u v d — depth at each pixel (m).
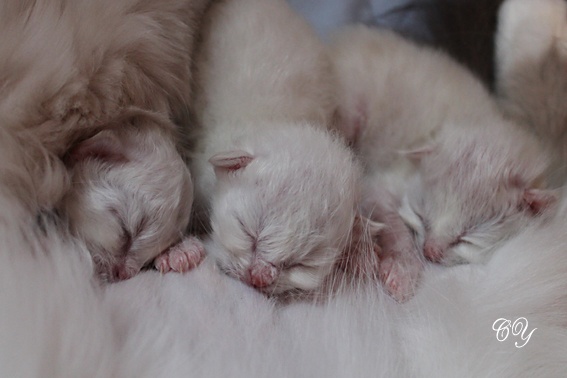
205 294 0.18
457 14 0.27
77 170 0.19
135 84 0.19
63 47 0.17
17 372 0.14
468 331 0.17
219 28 0.22
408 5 0.27
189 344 0.16
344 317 0.17
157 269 0.19
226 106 0.21
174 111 0.21
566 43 0.25
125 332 0.16
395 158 0.24
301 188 0.20
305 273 0.19
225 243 0.20
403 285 0.19
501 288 0.17
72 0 0.18
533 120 0.24
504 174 0.22
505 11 0.26
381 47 0.25
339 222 0.20
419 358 0.16
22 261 0.16
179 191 0.20
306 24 0.24
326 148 0.21
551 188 0.22
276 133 0.21
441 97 0.24
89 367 0.15
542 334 0.17
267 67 0.22
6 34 0.17
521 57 0.25
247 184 0.20
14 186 0.17
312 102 0.22
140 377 0.15
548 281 0.17
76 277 0.16
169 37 0.20
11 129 0.17
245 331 0.16
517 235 0.20
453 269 0.20
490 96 0.25
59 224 0.18
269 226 0.20
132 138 0.19
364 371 0.16
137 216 0.19
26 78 0.17
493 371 0.16
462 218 0.22
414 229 0.22
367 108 0.24
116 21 0.18
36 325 0.15
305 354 0.16
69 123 0.18
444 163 0.23
